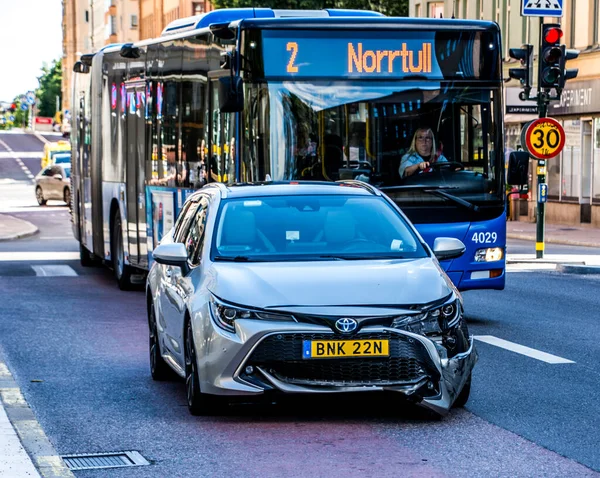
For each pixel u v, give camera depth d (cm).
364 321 938
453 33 1625
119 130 2152
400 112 1603
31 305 1888
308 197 1119
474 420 992
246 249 1056
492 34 1634
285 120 1573
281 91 1574
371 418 999
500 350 1391
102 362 1334
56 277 2378
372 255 1056
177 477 820
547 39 2577
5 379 1206
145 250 1980
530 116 4397
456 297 985
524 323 1644
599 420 994
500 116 1634
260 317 948
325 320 937
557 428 962
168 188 1847
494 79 1634
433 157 1612
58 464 848
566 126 4262
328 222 1090
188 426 980
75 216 2684
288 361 938
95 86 2328
